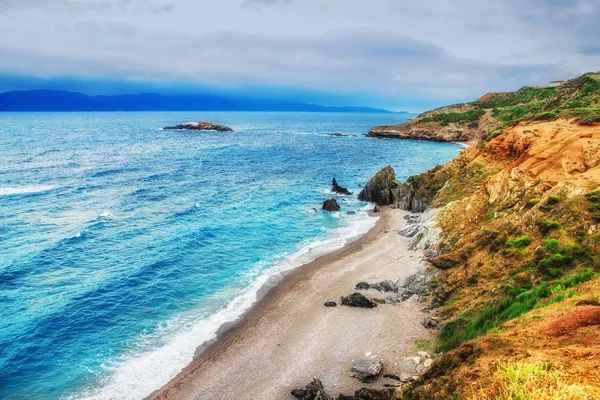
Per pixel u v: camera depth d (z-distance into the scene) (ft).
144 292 120.88
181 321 106.32
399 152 452.76
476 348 54.95
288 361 88.74
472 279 103.19
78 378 84.53
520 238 104.17
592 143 130.82
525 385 37.76
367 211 211.00
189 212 203.41
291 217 198.80
